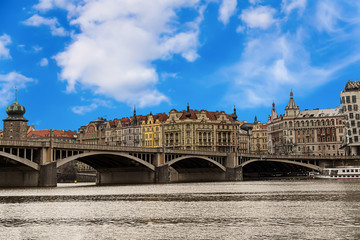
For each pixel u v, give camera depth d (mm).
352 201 65875
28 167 113188
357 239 37844
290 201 67062
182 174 175125
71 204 66625
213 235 40188
